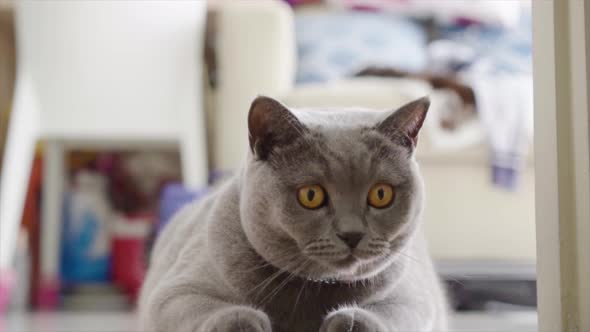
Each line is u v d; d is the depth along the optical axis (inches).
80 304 110.9
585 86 41.9
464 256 99.3
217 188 59.9
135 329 75.5
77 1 99.2
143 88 102.7
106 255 117.8
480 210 99.2
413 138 46.9
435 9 129.1
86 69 101.3
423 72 103.7
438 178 98.3
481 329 76.5
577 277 42.7
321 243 42.8
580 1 42.1
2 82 115.5
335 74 114.5
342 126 45.6
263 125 44.3
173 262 54.1
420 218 47.7
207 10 112.0
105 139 109.0
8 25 116.0
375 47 118.6
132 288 114.7
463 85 97.5
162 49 101.9
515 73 110.5
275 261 44.8
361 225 43.0
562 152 43.3
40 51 100.5
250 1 112.4
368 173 44.0
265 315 42.2
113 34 100.7
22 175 100.7
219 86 101.0
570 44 43.0
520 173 99.1
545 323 44.9
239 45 99.7
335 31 119.6
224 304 44.2
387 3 127.9
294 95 94.3
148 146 120.2
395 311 45.9
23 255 108.7
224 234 46.8
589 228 41.6
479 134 95.5
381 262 44.8
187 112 103.6
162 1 100.7
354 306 44.5
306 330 45.9
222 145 100.1
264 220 44.3
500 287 100.3
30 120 101.3
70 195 118.2
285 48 102.0
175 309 44.6
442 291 60.5
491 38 124.8
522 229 100.3
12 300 106.7
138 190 121.1
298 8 129.5
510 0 127.3
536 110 45.4
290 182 43.7
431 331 51.6
